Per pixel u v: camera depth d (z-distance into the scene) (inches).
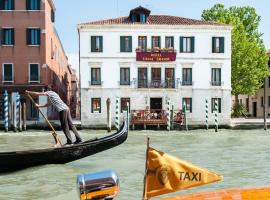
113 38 1497.3
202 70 1521.9
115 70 1501.0
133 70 1505.9
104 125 1469.0
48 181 452.8
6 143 960.3
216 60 1524.4
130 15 1558.8
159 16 1620.3
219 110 1521.9
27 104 1467.8
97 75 1501.0
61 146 526.0
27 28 1478.8
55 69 1785.2
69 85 2667.3
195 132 1338.6
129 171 532.1
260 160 658.2
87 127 1462.8
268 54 2073.1
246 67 1696.6
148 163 166.6
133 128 1424.7
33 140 1034.1
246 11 1834.4
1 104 1461.6
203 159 673.0
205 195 160.9
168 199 159.3
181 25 1502.2
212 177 165.3
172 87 1508.4
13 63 1475.1
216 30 1520.7
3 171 490.6
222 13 1790.1
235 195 159.0
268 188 166.6
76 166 569.0
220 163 621.9
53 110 1643.7
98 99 1499.8
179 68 1517.0
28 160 502.6
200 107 1518.2
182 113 1439.5
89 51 1493.6
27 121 1451.8
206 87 1520.7
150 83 1502.2
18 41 1476.4
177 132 1334.9
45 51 1478.8
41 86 1464.1
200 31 1517.0
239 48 1697.8
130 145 904.3
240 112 1909.4
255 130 1427.2
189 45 1519.4
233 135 1227.2
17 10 1477.6
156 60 1499.8
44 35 1480.1
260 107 2186.3
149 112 1453.0
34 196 388.8
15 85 1456.7
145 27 1496.1
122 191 409.4
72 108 2444.6
